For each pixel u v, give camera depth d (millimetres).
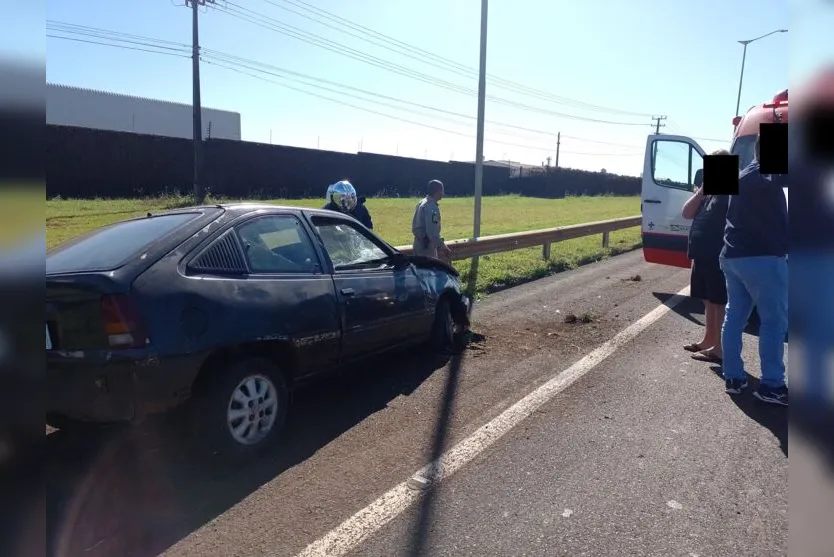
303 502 3307
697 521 3123
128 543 2924
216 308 3604
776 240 4574
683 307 8250
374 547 2906
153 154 27969
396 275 5297
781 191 4582
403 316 5234
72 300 3234
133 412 3258
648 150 9578
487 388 5051
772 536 2992
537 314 7750
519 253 13219
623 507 3250
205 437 3584
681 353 6090
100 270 3355
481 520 3129
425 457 3826
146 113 42094
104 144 26484
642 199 9688
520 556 2838
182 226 3846
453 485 3479
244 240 4051
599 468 3680
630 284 10055
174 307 3412
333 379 5285
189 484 3500
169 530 3039
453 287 6082
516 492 3400
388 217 22859
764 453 3889
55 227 15930
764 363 4727
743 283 4887
